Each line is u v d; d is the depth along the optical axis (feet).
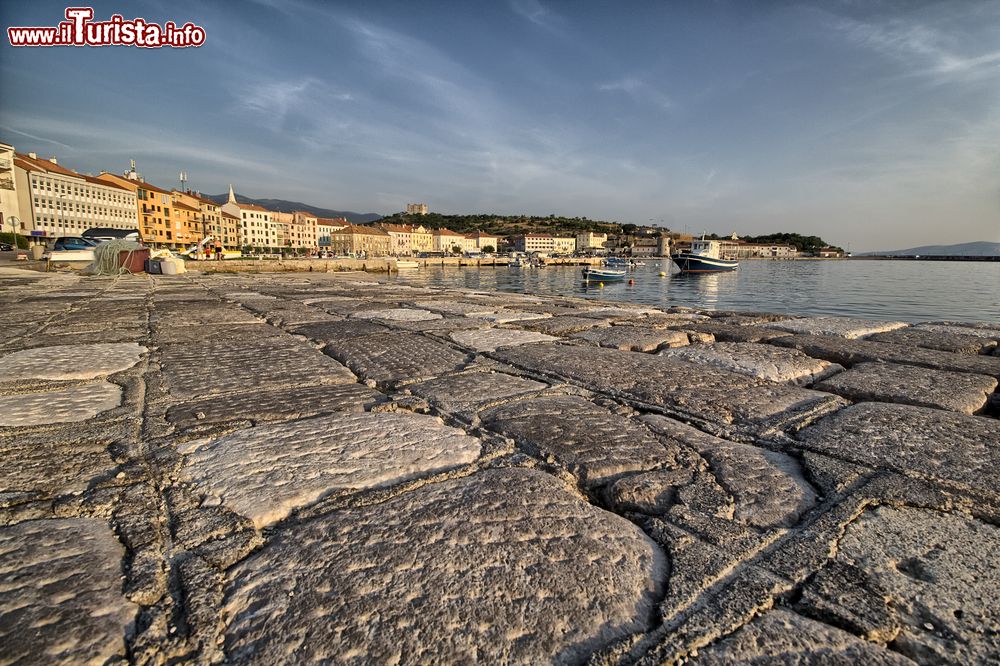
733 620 3.98
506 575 4.41
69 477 5.93
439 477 6.10
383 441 7.01
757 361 11.80
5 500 5.41
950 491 5.74
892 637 3.80
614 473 6.35
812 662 3.59
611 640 3.82
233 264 122.52
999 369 11.02
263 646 3.69
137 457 6.48
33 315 19.81
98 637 3.69
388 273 229.25
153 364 11.48
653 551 4.86
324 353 13.17
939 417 8.02
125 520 5.10
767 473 6.30
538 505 5.46
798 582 4.37
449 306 23.62
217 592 4.16
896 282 208.13
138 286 37.65
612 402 8.96
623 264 276.62
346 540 4.82
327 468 6.19
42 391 9.31
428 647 3.70
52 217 208.74
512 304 24.89
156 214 271.28
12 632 3.68
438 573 4.41
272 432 7.30
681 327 17.25
